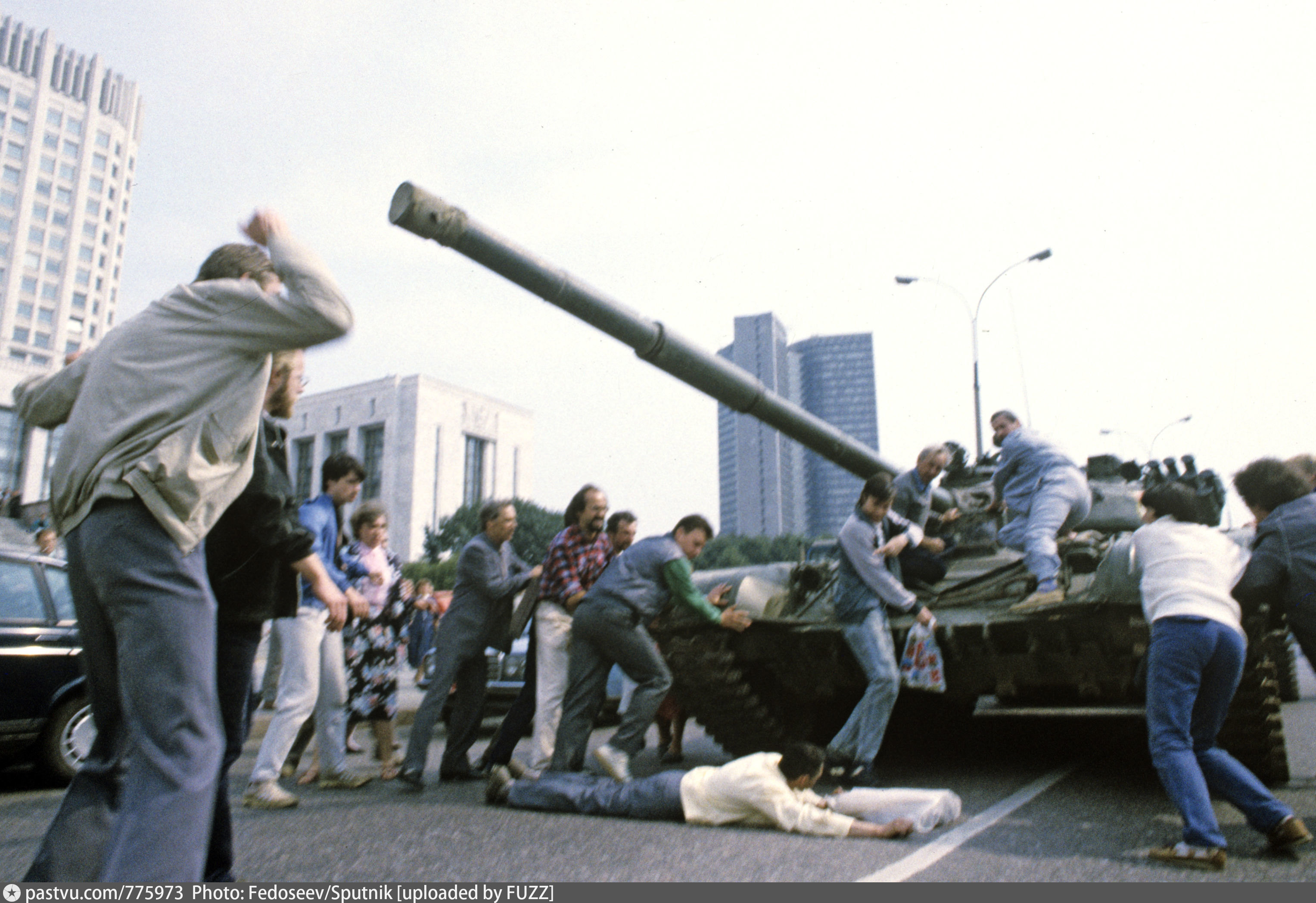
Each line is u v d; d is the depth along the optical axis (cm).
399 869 333
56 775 561
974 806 449
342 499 509
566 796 439
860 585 517
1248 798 353
